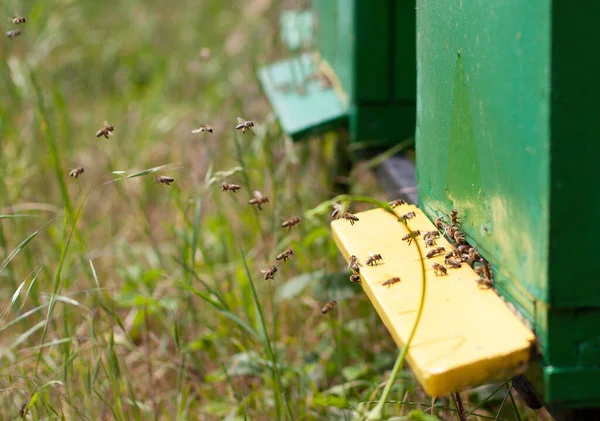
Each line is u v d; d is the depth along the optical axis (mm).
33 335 5820
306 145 7375
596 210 2758
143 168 8938
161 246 7691
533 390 3338
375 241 3953
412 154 6348
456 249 3549
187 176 8680
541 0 2689
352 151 6508
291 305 6227
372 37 6020
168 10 14859
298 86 7465
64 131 8672
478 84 3305
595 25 2646
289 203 6957
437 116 3932
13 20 5531
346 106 6422
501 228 3184
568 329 2857
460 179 3652
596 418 3188
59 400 4613
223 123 9547
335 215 4137
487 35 3160
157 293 6332
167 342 5984
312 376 5383
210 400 5477
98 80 12391
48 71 11367
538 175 2805
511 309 3164
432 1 3877
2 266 4426
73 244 6535
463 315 3094
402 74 6109
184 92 11914
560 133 2713
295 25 9078
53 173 8625
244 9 12680
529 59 2811
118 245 6996
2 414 4758
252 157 7520
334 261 6262
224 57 12125
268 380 5148
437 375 2771
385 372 5352
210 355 5727
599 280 2797
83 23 13695
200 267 6531
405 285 3402
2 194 7039
